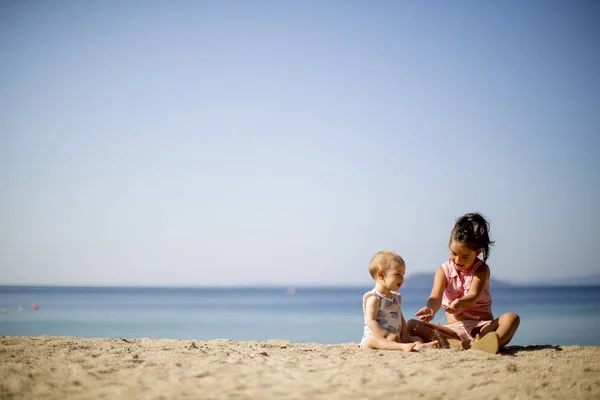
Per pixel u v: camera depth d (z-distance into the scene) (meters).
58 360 4.15
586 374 3.71
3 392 3.26
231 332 15.25
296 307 36.31
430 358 4.18
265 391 3.29
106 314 24.72
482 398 3.20
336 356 4.43
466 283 5.01
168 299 56.78
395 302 5.06
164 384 3.43
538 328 14.87
